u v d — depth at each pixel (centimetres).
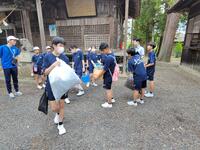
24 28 1051
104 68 382
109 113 383
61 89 277
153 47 451
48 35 1052
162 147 266
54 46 279
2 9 888
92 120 352
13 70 474
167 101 455
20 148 267
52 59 278
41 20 709
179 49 1928
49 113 387
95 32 972
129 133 305
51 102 288
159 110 398
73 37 1013
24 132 311
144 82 416
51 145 272
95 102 449
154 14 2252
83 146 269
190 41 897
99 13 947
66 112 390
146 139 287
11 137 296
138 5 1015
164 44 1334
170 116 368
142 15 2284
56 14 1005
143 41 2503
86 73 601
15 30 1102
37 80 564
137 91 408
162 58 1347
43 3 942
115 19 965
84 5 934
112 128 321
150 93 488
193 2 787
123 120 351
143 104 434
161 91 540
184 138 289
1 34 1123
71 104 436
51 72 274
